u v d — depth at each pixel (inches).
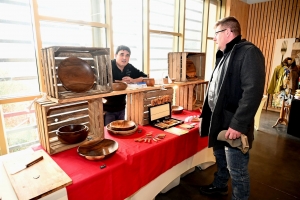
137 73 96.4
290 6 185.8
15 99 70.7
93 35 94.2
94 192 43.4
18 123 77.8
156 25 127.7
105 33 97.7
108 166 46.2
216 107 56.0
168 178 68.0
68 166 45.9
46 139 50.7
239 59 52.2
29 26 75.2
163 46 134.3
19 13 72.4
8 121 75.1
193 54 99.0
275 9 194.9
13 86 74.9
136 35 115.7
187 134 69.7
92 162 47.9
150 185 61.1
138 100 74.0
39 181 38.5
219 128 58.0
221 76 55.8
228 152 58.6
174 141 64.2
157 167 59.8
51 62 47.3
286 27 190.9
